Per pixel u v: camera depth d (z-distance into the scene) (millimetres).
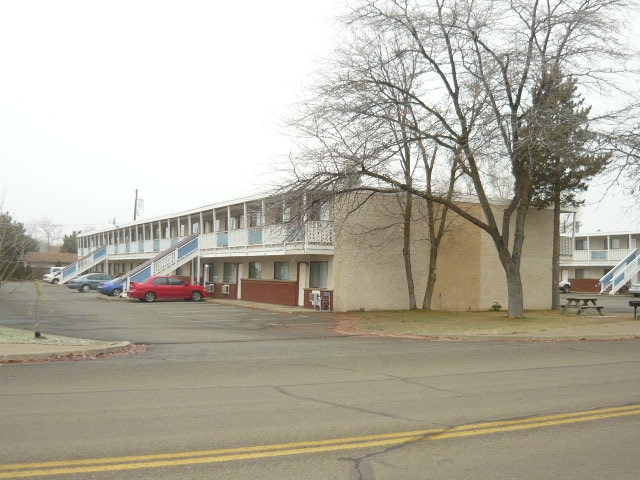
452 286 30438
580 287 59531
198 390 9398
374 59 21391
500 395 9164
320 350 14766
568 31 19828
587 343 16688
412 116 21562
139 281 37781
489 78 19797
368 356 13586
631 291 46500
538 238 33406
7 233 24312
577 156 21062
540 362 12836
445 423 7398
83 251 76938
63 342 14805
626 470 5684
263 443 6461
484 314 27375
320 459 5934
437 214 29828
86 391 9242
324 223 28000
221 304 33625
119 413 7777
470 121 21359
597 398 8969
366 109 20391
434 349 15031
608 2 19672
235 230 34844
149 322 22609
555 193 31203
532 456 6105
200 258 40688
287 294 32406
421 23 20719
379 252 28828
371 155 20297
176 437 6648
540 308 33188
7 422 7250
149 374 10883
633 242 56844
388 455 6090
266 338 17859
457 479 5398
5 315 24609
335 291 28484
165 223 50812
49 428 6977
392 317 25266
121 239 62969
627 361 13062
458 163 23328
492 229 23875
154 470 5543
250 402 8523
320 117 20531
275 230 25547
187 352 14297
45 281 61750
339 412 7945
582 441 6668
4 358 12242
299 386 9805
